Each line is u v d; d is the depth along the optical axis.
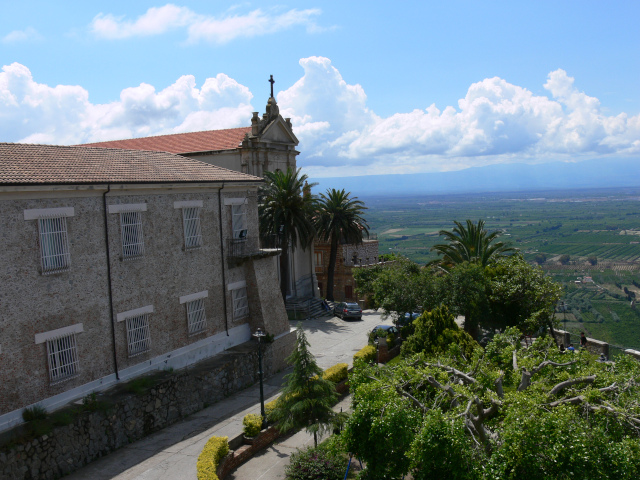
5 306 18.88
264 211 43.91
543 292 34.28
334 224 53.28
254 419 22.20
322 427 20.75
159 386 23.31
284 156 50.03
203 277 28.67
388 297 35.91
